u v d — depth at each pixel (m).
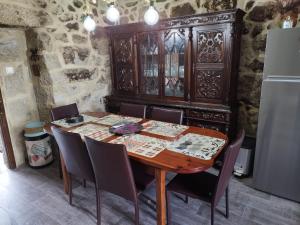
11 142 2.80
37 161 2.79
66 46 2.97
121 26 3.11
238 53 2.57
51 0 2.71
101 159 1.55
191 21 2.52
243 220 1.85
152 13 1.76
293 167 1.99
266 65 1.96
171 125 2.20
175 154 1.55
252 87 2.69
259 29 2.52
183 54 2.72
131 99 3.27
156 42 2.91
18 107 2.86
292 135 1.94
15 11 2.38
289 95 1.88
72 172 1.95
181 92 2.86
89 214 1.98
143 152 1.59
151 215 1.94
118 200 2.16
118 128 2.08
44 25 2.68
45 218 1.94
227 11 2.24
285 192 2.09
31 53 2.84
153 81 3.10
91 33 3.31
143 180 1.73
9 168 2.82
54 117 2.59
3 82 2.67
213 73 2.54
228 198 1.95
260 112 2.07
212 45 2.47
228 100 2.50
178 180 1.75
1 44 2.60
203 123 2.68
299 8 2.26
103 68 3.60
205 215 1.93
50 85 2.85
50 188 2.39
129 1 3.45
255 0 2.48
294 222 1.82
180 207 2.04
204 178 1.77
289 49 1.82
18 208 2.07
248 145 2.45
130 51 3.17
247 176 2.51
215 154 1.54
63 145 1.82
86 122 2.39
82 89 3.28
